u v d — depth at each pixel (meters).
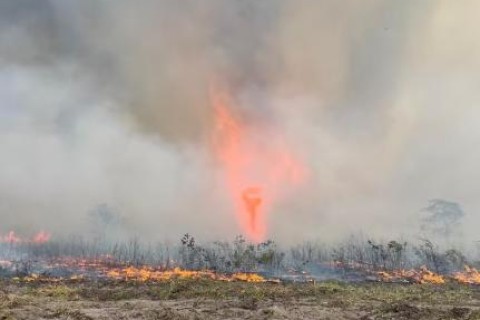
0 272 44.72
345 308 24.42
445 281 43.97
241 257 54.22
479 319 21.91
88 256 58.53
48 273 44.78
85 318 20.39
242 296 28.44
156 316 21.25
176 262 55.84
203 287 32.06
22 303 23.64
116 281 35.50
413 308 24.12
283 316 21.91
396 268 54.22
